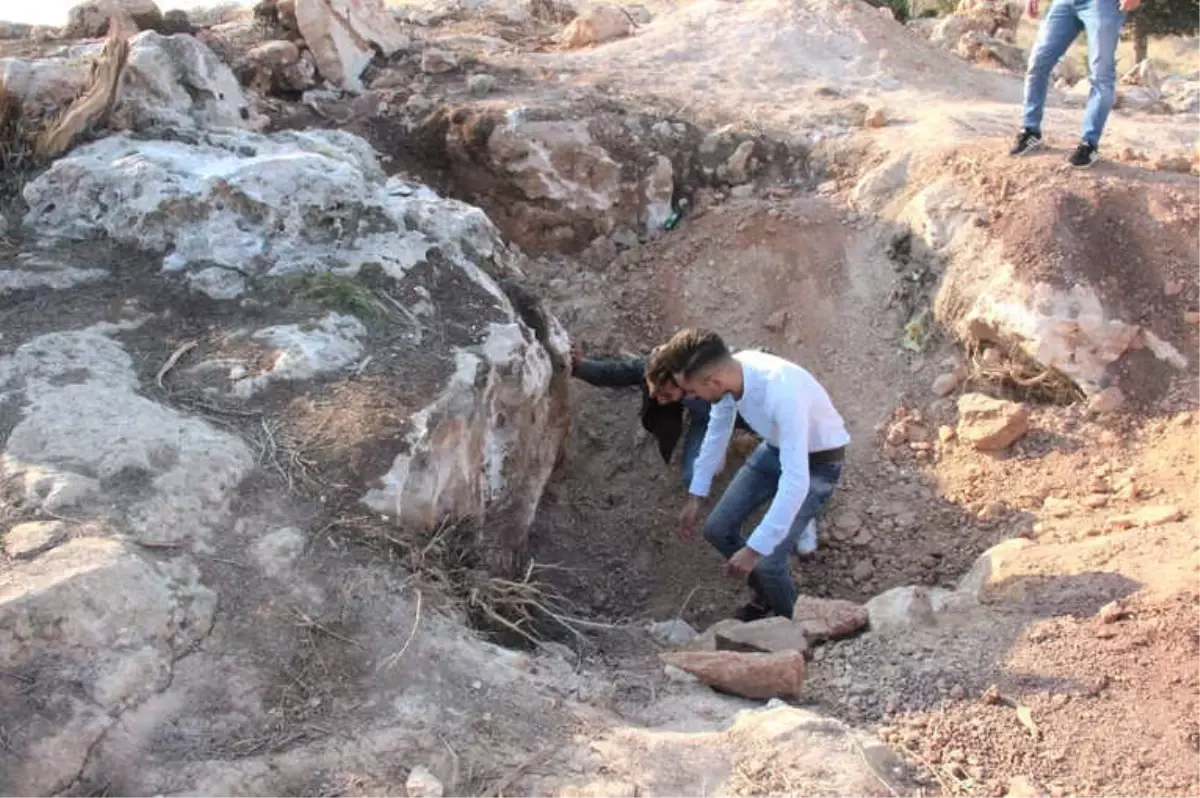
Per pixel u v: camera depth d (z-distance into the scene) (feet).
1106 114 19.19
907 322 19.02
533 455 15.08
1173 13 62.23
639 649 13.20
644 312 20.26
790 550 14.01
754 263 20.27
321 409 12.41
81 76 17.92
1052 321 17.20
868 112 23.53
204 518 10.87
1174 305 17.46
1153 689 10.96
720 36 28.09
